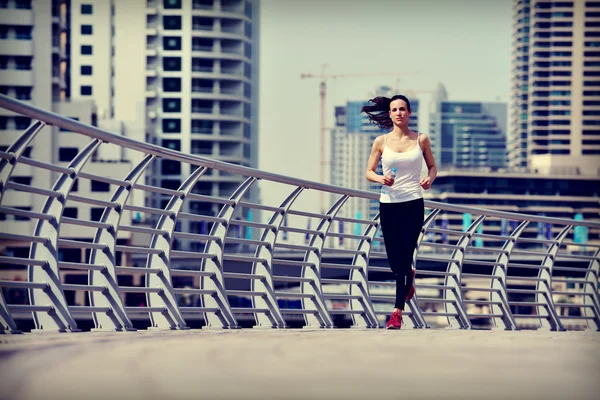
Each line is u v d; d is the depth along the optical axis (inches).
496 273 652.7
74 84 6028.5
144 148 386.9
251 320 3964.1
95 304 394.0
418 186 442.3
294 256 3978.8
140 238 4864.7
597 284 722.8
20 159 333.4
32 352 240.8
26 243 4325.8
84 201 375.2
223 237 462.0
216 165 435.8
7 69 4552.2
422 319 577.9
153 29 6195.9
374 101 450.6
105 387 166.1
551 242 692.1
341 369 202.1
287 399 152.1
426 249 7608.3
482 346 288.4
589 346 296.5
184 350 252.5
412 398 156.3
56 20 4665.4
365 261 557.0
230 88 6284.5
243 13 6264.8
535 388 175.0
